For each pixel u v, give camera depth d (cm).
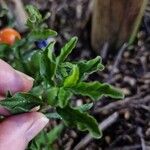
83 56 23
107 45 22
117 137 21
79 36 23
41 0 24
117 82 22
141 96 22
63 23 23
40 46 16
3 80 14
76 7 24
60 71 10
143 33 23
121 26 20
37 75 13
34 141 15
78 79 9
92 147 21
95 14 20
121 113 22
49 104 10
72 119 10
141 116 22
